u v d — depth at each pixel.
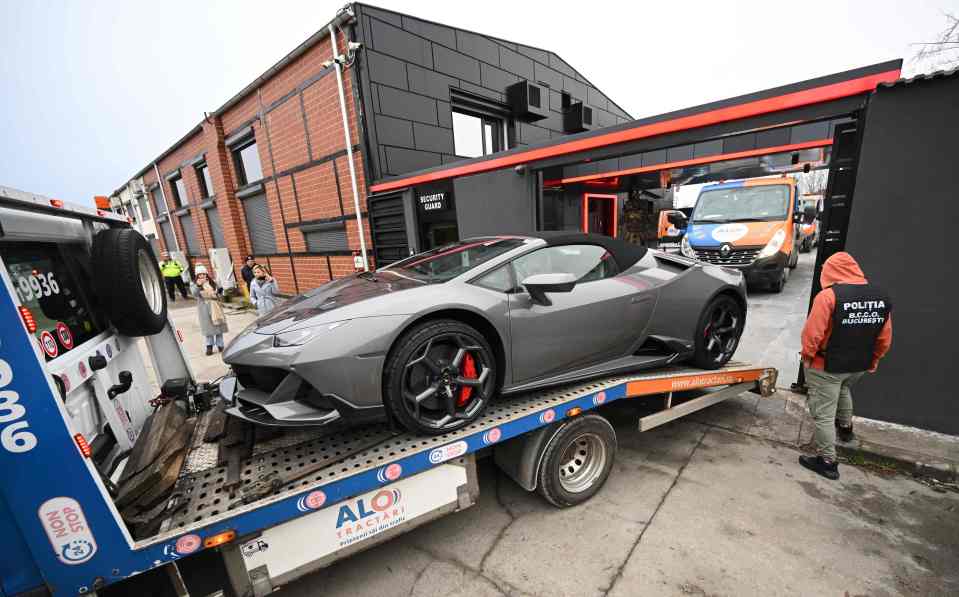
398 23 7.10
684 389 3.10
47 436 1.29
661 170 7.94
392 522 2.00
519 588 2.02
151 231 19.16
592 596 1.96
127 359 2.38
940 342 3.11
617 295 2.74
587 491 2.62
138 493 1.62
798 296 7.61
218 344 6.71
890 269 3.18
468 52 8.21
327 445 2.06
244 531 1.61
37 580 1.36
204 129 11.16
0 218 1.56
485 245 2.80
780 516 2.46
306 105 7.95
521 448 2.46
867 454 3.00
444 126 7.94
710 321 3.24
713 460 3.06
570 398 2.51
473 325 2.29
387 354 1.99
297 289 10.14
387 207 7.25
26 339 1.24
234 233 11.46
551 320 2.46
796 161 7.86
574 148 4.75
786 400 3.94
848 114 3.22
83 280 2.17
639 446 3.29
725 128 3.76
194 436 2.22
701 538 2.29
